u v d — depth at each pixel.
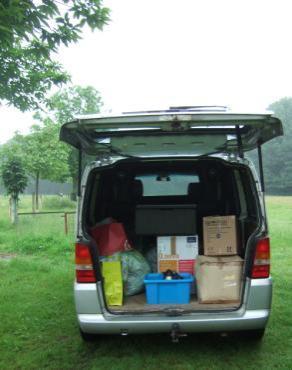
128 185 5.71
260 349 4.99
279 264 9.48
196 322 4.37
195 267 4.85
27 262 9.77
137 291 4.92
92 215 5.34
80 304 4.46
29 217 17.58
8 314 6.26
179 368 4.57
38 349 5.09
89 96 32.59
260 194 4.58
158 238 5.01
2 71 6.95
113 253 4.89
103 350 5.04
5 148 23.36
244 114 4.04
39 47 5.72
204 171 5.58
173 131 4.69
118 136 4.82
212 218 4.86
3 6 4.38
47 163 25.08
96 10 5.45
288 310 6.27
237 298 4.57
